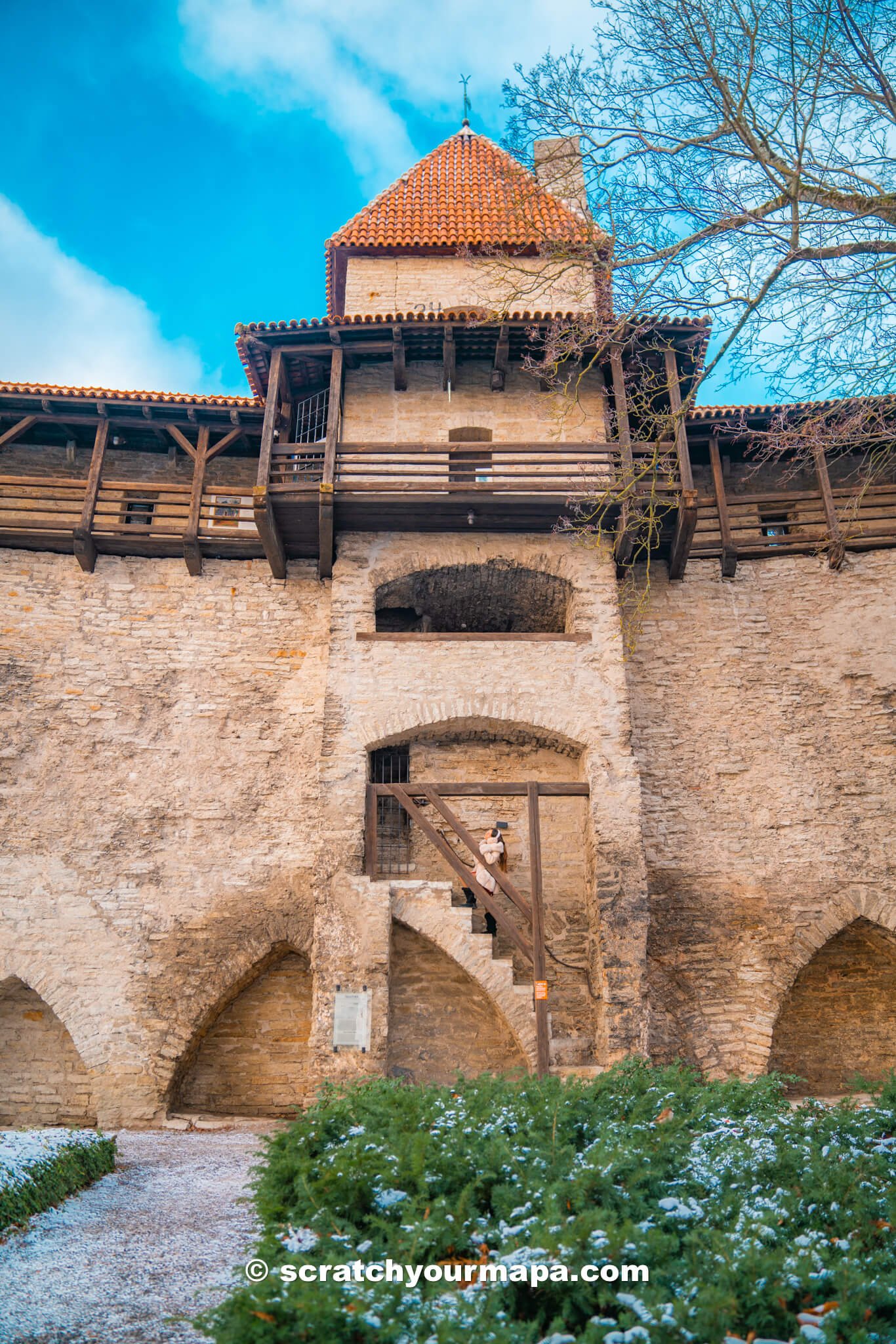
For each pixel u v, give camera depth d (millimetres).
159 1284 5441
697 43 8961
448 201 18844
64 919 13227
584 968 13969
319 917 12359
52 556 15008
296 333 14539
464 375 15812
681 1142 6180
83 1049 12648
